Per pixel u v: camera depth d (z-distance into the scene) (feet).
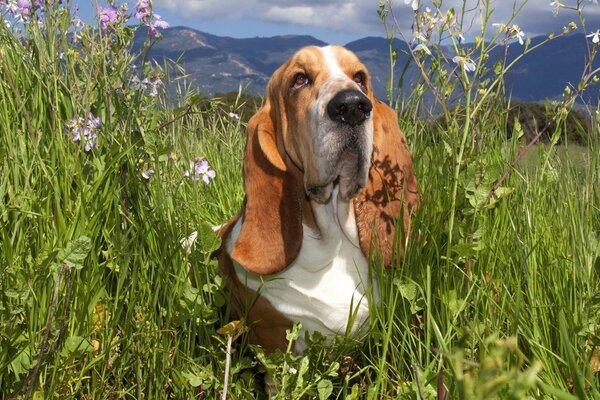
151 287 3.11
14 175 3.04
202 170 3.47
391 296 2.85
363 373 3.22
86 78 3.33
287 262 3.06
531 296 2.74
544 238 3.16
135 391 2.95
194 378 2.76
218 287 2.96
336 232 3.05
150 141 3.15
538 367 1.09
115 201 3.05
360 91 2.82
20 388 2.46
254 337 3.32
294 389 2.74
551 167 3.50
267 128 3.19
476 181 2.78
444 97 2.85
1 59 3.29
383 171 3.12
